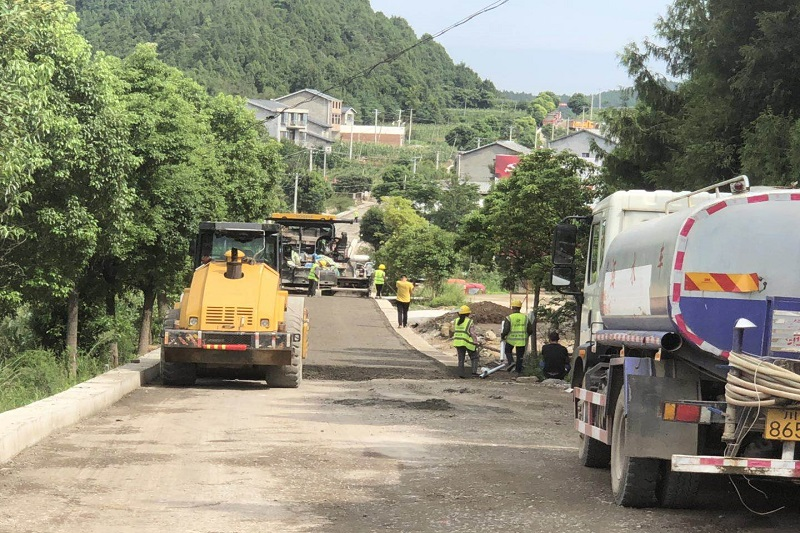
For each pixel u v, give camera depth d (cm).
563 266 1435
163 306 4016
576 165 2622
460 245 3181
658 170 2241
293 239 5203
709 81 1902
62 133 2028
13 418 1183
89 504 849
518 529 788
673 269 827
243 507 852
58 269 2317
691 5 2041
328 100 19100
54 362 2588
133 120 2630
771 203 828
